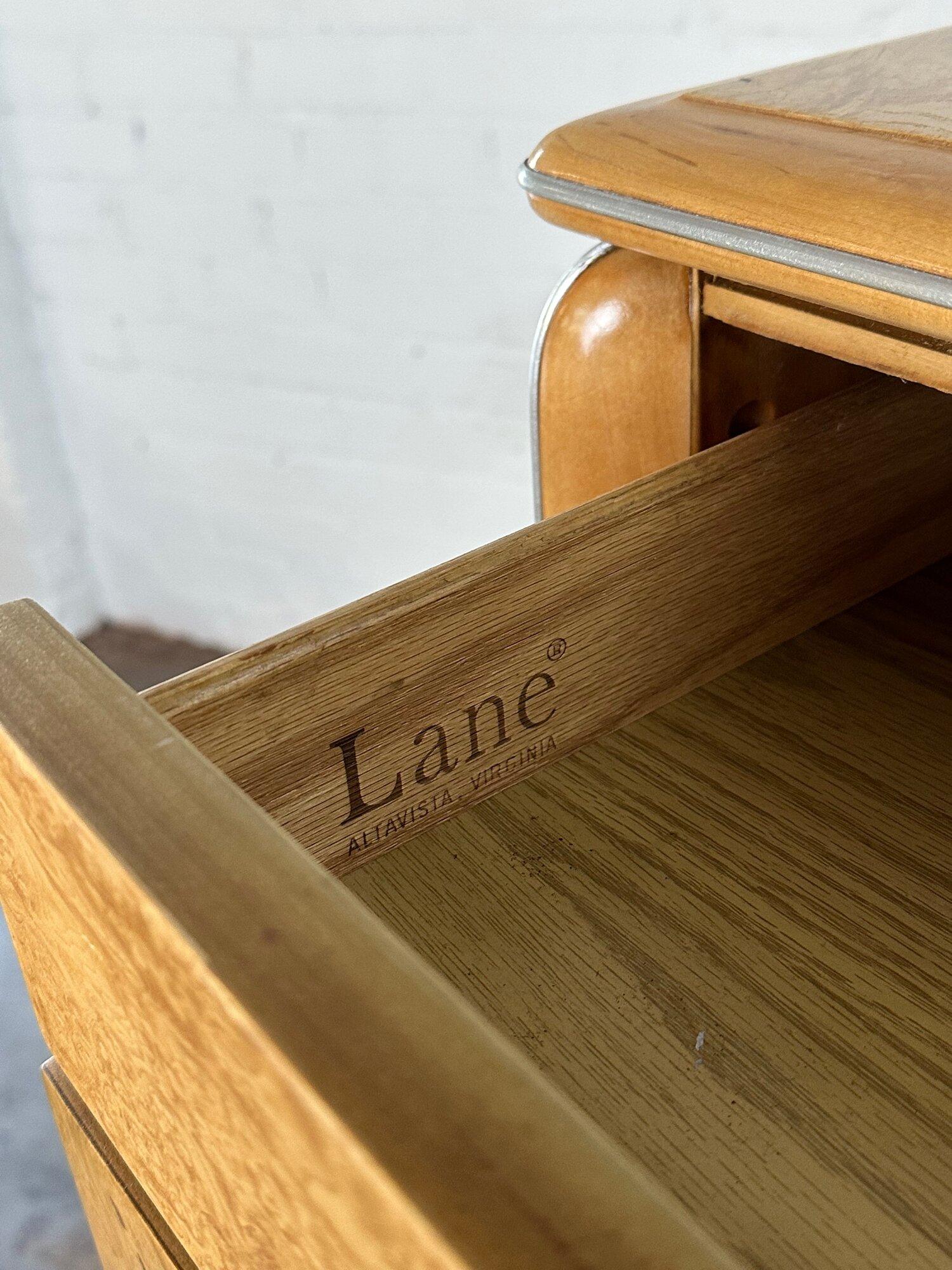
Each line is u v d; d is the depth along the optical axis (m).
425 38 1.10
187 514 1.54
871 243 0.36
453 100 1.12
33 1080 1.08
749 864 0.44
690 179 0.42
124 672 1.60
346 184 1.22
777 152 0.41
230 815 0.25
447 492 1.35
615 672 0.48
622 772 0.48
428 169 1.17
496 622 0.42
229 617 1.60
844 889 0.43
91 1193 0.45
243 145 1.24
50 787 0.26
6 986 1.18
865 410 0.51
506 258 1.18
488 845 0.45
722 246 0.41
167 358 1.43
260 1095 0.22
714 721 0.50
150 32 1.22
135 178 1.32
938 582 0.59
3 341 1.45
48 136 1.34
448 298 1.23
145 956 0.25
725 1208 0.34
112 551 1.63
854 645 0.55
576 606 0.45
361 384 1.33
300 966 0.21
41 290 1.45
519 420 1.26
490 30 1.08
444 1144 0.18
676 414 0.53
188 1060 0.25
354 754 0.41
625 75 1.05
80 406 1.52
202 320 1.38
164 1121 0.30
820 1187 0.34
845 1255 0.33
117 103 1.28
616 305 0.53
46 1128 1.05
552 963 0.41
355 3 1.11
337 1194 0.20
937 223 0.35
